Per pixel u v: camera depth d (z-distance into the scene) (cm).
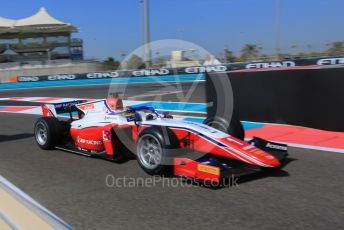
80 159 630
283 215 388
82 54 6006
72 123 665
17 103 1639
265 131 804
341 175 513
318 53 2544
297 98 812
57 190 478
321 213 392
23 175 548
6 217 389
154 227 366
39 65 4322
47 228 362
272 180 496
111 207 418
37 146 739
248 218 382
